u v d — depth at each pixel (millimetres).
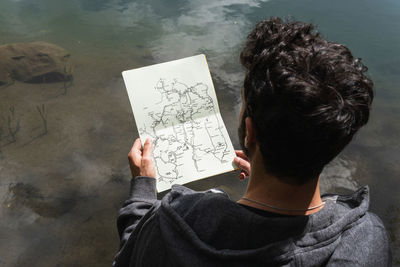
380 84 5145
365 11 7547
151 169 1042
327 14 7270
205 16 7191
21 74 5371
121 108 4723
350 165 3742
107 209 3230
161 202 651
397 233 2984
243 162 1269
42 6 8062
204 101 1318
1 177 3527
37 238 2945
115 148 3967
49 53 5699
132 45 6352
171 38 6414
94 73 5578
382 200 3338
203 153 1272
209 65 5426
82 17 7496
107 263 2770
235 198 3293
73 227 3047
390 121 4430
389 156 3883
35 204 3252
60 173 3604
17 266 2719
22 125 4332
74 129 4266
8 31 6840
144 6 7914
